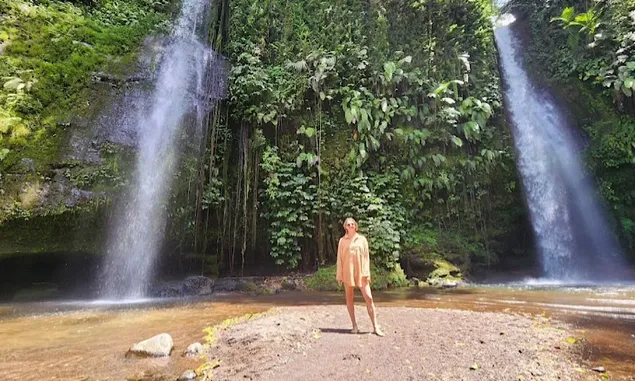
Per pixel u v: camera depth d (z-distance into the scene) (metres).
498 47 18.64
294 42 14.80
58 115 9.81
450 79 15.40
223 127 12.95
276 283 11.02
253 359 4.21
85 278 9.66
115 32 12.73
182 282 10.30
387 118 13.50
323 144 13.40
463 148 14.42
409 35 16.00
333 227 12.62
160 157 10.98
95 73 11.05
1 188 8.37
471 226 13.77
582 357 4.35
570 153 15.11
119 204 9.71
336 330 5.40
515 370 3.90
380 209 12.24
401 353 4.39
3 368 4.05
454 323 5.85
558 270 13.75
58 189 8.96
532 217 14.42
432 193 13.73
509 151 14.69
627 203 13.71
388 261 11.59
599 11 14.74
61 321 6.39
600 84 14.48
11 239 8.38
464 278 12.35
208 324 6.03
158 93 11.76
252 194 12.77
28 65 10.13
